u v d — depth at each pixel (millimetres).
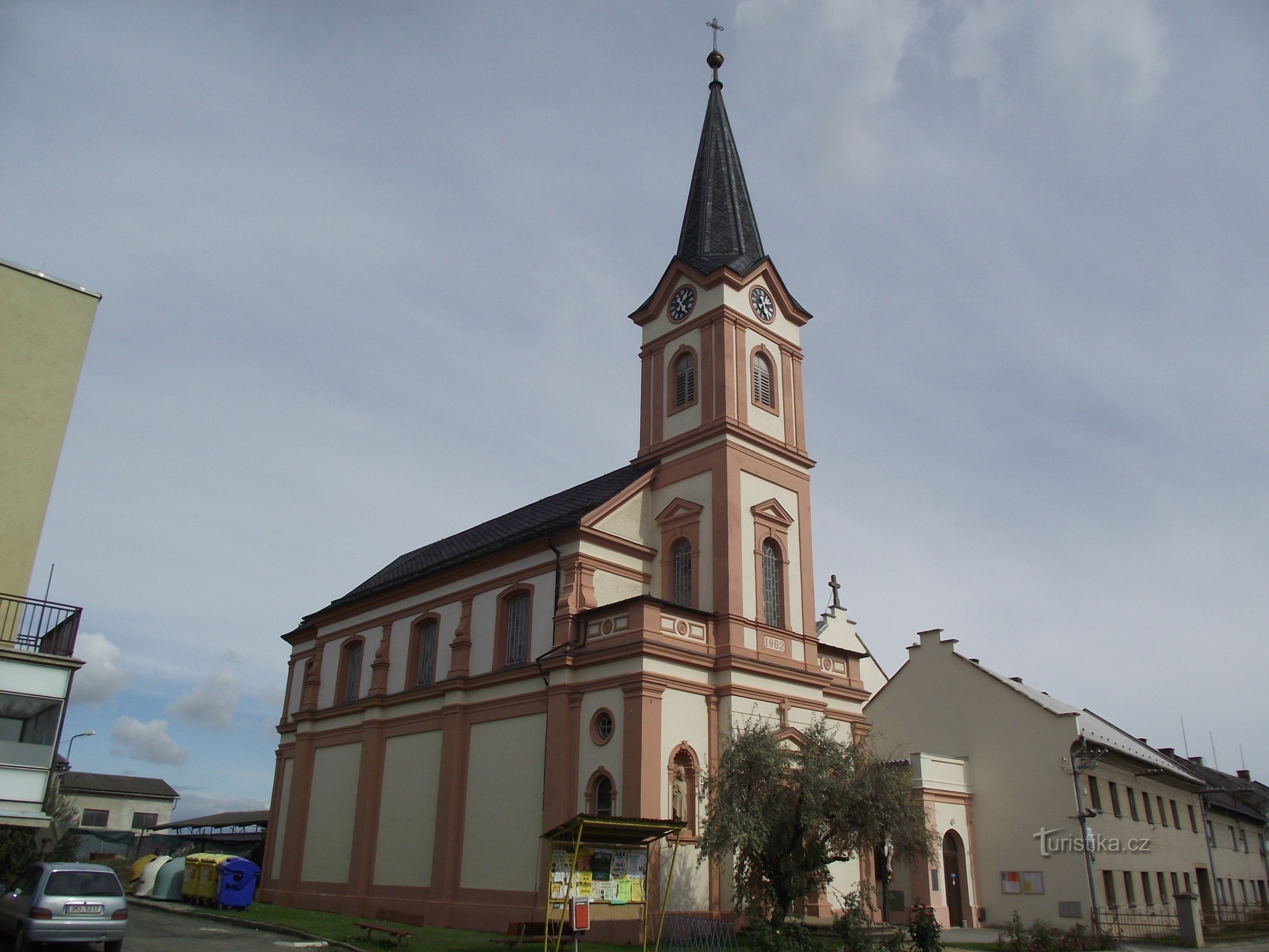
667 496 33219
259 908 34344
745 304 34781
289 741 42688
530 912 26875
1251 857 54750
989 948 27172
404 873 32375
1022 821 35750
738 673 28719
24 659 23031
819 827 24031
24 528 25562
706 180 38812
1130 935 33844
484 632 33250
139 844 75750
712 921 23578
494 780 30062
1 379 25969
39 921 18875
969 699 38562
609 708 27078
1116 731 44938
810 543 33844
